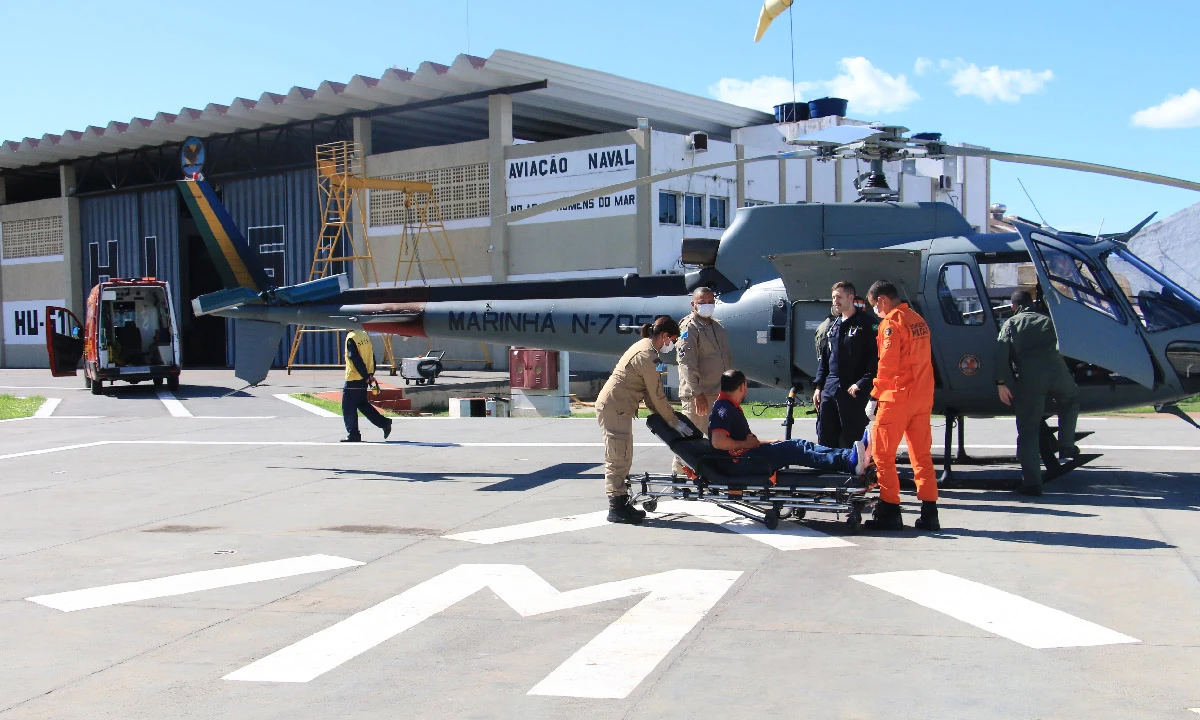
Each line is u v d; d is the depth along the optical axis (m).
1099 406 9.08
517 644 4.99
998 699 4.09
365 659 4.82
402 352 37.75
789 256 8.77
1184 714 3.89
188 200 12.97
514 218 9.92
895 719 3.93
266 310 13.02
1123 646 4.70
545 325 11.13
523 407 20.38
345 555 7.04
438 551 7.11
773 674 4.46
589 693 4.29
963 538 7.02
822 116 39.47
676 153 32.41
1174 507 8.01
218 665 4.79
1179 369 8.69
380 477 10.74
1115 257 8.94
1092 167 8.30
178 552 7.26
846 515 7.84
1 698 4.41
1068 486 9.10
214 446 13.84
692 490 7.76
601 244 32.62
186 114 38.97
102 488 10.31
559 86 33.81
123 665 4.81
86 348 26.14
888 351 7.10
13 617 5.66
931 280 9.05
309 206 39.81
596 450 12.62
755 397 22.20
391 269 37.72
